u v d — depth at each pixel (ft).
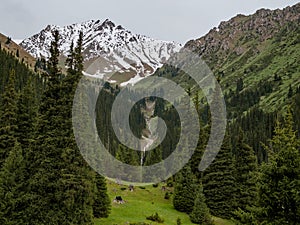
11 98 123.54
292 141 67.26
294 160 64.59
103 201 142.10
